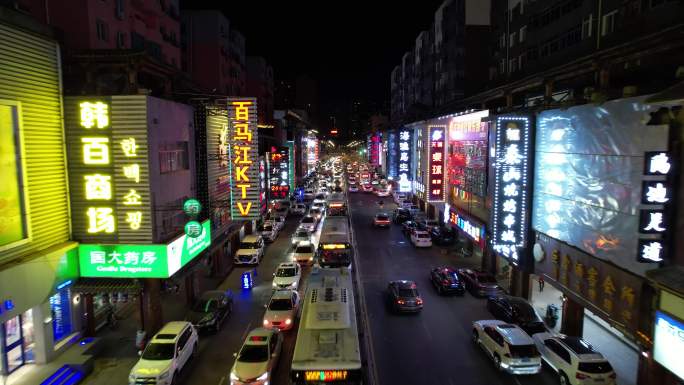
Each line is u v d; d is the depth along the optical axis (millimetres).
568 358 16766
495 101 30422
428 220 44562
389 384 17062
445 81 57094
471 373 17938
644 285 13906
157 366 16609
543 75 19953
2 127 15820
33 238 17203
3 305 15430
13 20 16062
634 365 18328
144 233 19125
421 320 23312
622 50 14875
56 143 18438
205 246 24656
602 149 16000
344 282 18547
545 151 20000
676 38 13070
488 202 27844
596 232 16375
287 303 22688
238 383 16219
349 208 60750
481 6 52594
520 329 18844
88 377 17859
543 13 31875
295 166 75062
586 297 16938
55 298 19078
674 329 12344
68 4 24859
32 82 17078
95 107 18625
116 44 28562
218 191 27500
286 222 50188
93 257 19250
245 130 22859
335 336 14297
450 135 37781
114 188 18953
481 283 26688
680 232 13406
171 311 24594
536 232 20844
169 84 22219
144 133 18672
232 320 23391
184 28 51812
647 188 13828
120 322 23141
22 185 16594
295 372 13086
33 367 18016
